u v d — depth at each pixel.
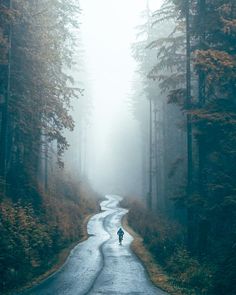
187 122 24.28
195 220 24.70
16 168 29.52
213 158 22.05
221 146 21.28
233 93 21.78
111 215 54.47
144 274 21.86
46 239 25.12
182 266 21.42
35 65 26.98
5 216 21.48
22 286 18.41
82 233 38.12
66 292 17.62
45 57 27.31
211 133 22.02
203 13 23.48
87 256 27.09
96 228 42.81
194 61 20.11
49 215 30.45
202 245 22.14
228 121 19.61
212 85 22.22
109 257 26.97
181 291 17.95
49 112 29.23
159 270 22.94
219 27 22.06
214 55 19.53
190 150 24.16
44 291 17.69
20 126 27.47
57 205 37.38
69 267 23.30
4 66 25.22
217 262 18.80
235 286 15.74
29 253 21.11
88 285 19.11
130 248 31.06
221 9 21.47
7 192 27.00
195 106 23.77
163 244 26.95
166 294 17.61
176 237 27.70
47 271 21.94
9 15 22.42
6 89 24.62
